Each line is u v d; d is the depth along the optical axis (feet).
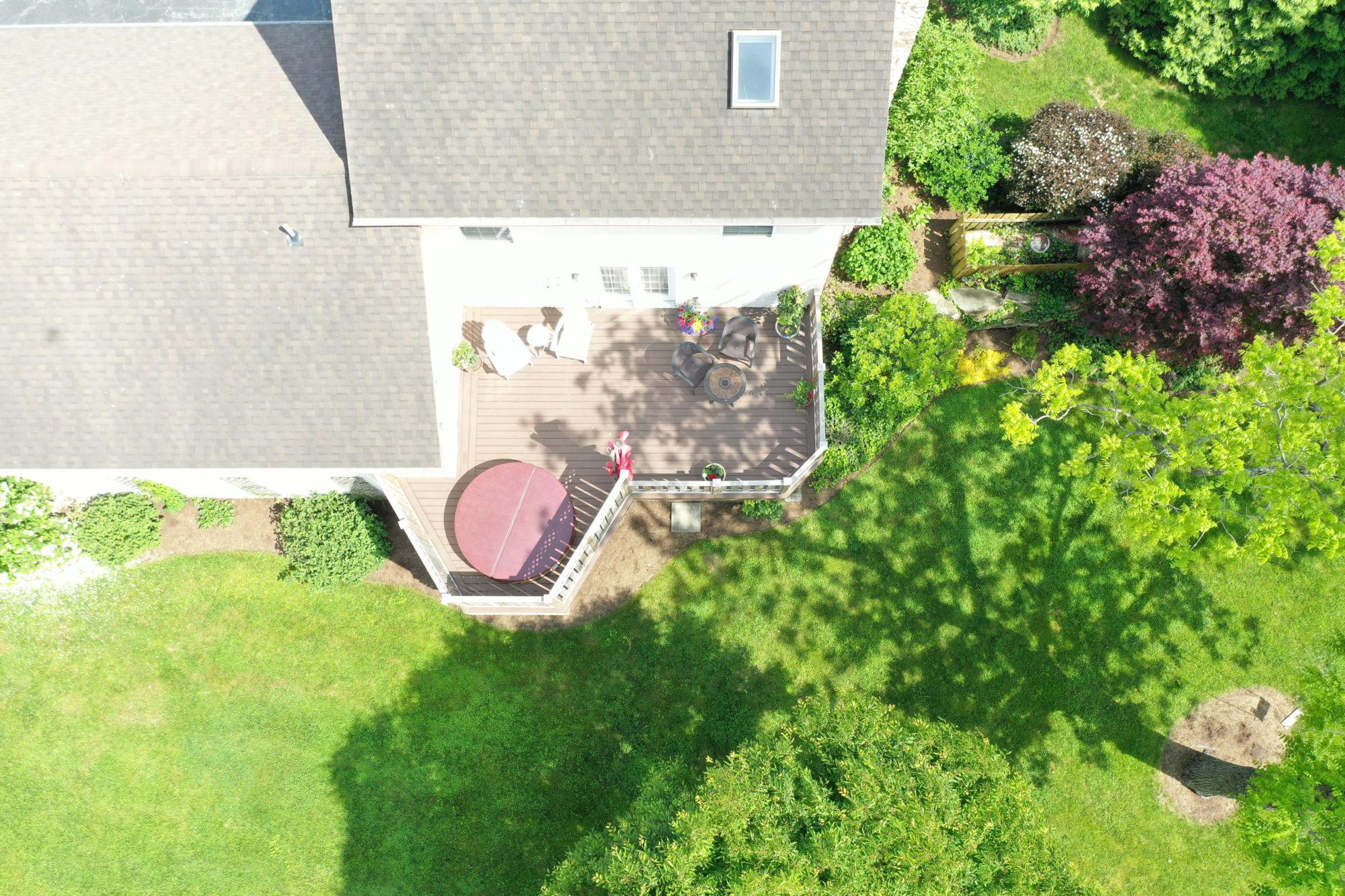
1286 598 65.72
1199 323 58.54
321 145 50.19
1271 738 63.16
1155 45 74.69
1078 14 77.10
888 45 47.52
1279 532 46.52
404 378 52.34
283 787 61.67
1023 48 75.87
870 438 65.77
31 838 60.70
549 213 50.52
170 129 50.78
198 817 61.21
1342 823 46.14
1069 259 68.23
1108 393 68.64
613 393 63.98
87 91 53.16
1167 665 64.54
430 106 48.49
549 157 49.57
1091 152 65.31
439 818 61.26
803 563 65.36
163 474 53.06
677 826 45.01
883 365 63.21
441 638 64.03
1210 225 57.21
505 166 49.62
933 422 68.23
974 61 69.51
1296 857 47.01
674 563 65.31
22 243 49.55
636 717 62.69
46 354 50.93
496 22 47.24
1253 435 47.50
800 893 39.68
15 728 62.03
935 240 71.51
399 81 48.08
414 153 49.11
